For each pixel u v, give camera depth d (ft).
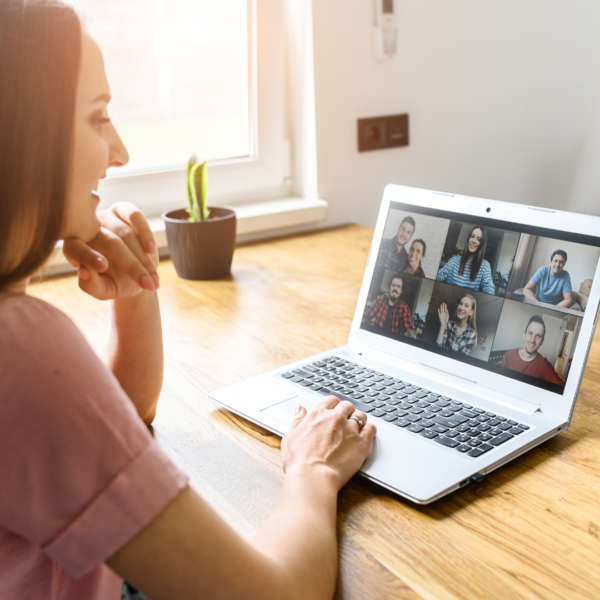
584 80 6.97
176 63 5.31
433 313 2.85
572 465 2.25
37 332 1.31
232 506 2.05
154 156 5.45
